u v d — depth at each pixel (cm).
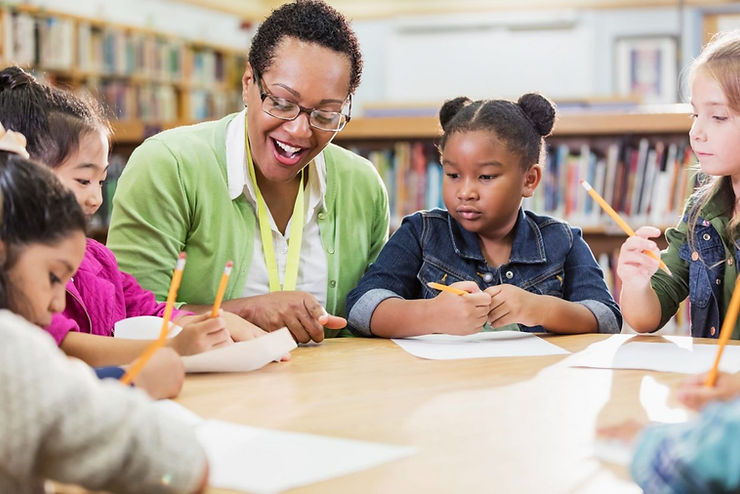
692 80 142
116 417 57
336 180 165
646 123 268
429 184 290
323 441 75
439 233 163
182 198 150
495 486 64
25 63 452
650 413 86
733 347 125
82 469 55
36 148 118
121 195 151
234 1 705
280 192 158
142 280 148
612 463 69
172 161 150
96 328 127
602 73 675
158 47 593
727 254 151
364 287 155
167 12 657
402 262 160
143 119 577
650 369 109
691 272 154
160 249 149
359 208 168
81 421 55
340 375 107
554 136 290
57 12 502
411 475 66
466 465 69
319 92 137
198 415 86
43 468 56
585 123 272
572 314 142
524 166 158
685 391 75
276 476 66
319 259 162
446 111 166
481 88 697
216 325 111
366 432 79
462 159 153
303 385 101
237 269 153
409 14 705
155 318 121
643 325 144
